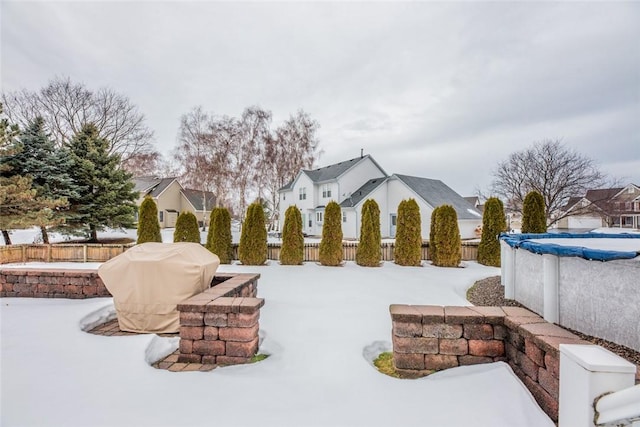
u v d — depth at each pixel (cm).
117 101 2298
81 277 475
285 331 377
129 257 385
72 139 1552
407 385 233
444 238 964
